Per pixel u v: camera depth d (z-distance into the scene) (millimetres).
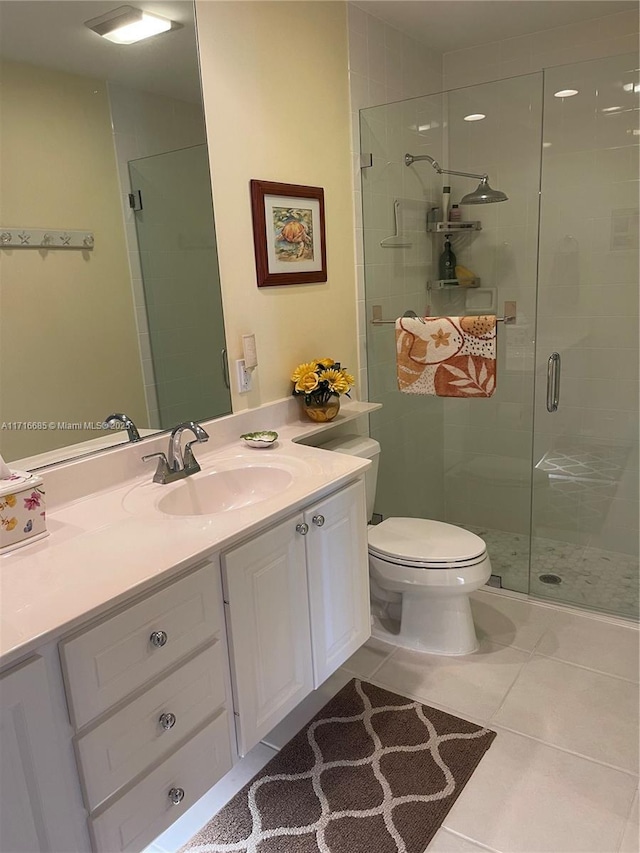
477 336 2320
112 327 1739
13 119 1479
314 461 1932
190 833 1610
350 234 2602
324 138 2406
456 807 1646
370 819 1621
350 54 2496
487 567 2227
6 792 1051
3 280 1487
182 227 1899
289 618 1687
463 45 3000
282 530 1614
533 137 2715
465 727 1927
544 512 3090
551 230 2773
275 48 2143
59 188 1583
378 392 2855
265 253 2186
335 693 2107
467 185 2900
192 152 1902
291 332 2355
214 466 1909
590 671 2172
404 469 3033
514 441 3066
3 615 1100
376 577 2281
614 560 2920
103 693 1188
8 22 1454
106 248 1703
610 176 2617
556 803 1644
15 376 1525
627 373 2779
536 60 2885
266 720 1636
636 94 2490
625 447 2857
